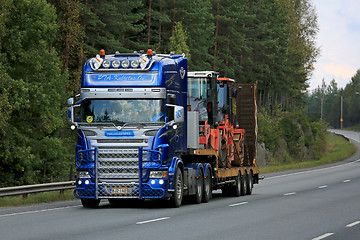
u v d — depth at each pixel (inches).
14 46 2425.0
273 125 4904.0
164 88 1110.4
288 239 722.8
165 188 1101.7
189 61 3157.0
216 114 1427.2
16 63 2493.8
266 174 2851.9
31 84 2453.2
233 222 898.7
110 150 1101.7
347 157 5118.1
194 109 1371.8
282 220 930.1
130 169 1099.9
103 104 1113.4
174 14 3582.7
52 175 2659.9
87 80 1120.2
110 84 1111.6
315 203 1264.8
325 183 2082.9
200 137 1327.5
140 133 1098.1
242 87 1769.2
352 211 1083.9
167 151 1108.5
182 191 1176.8
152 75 1108.5
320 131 6141.7
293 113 5915.4
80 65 2787.9
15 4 2469.2
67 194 1439.5
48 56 2556.6
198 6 3710.6
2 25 2304.4
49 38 2566.4
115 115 1106.1
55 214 1010.1
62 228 807.7
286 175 2748.5
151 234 749.9
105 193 1098.7
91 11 2942.9
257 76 5206.7
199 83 1392.7
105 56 1154.0
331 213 1046.4
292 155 5152.6
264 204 1248.2
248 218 958.4
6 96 2215.8
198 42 3764.8
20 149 2405.3
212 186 1365.7
